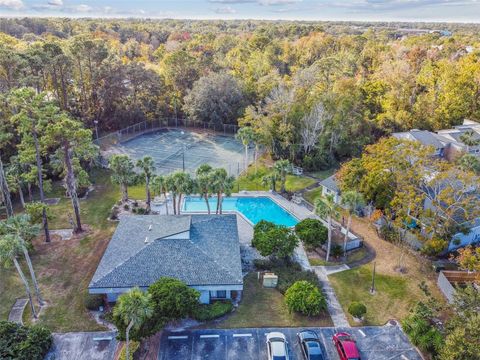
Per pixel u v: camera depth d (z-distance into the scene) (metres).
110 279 31.14
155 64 125.50
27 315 31.47
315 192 56.41
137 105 82.69
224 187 42.88
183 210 50.47
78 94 78.62
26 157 45.00
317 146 66.81
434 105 77.81
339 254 40.22
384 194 41.38
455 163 49.47
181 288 28.94
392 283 36.12
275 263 38.34
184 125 88.06
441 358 25.00
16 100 40.31
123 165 48.12
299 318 31.66
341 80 74.94
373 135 74.81
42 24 158.12
